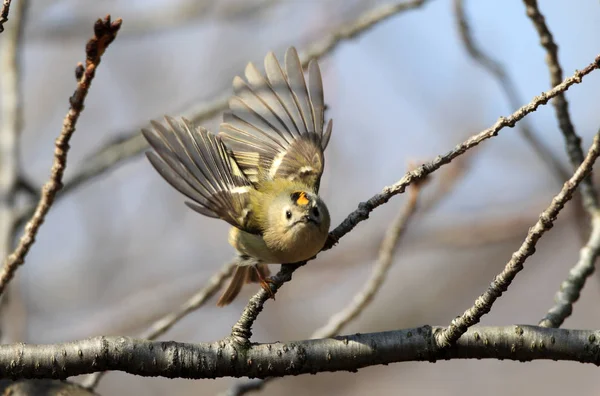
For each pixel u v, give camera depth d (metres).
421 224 14.28
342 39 9.60
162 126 5.80
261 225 6.75
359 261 14.02
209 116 10.05
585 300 14.48
